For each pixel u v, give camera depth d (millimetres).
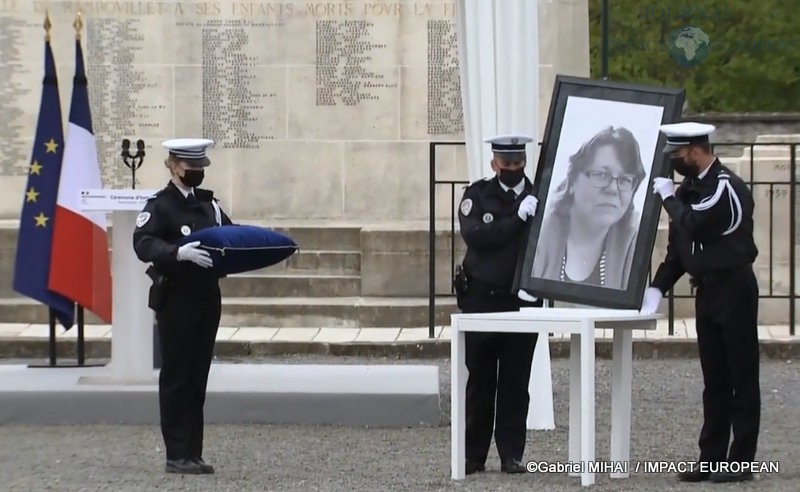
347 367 33875
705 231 23156
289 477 24812
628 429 24375
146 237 24422
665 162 23406
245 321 43000
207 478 24719
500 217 24234
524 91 29047
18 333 41031
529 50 29047
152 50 47125
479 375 24812
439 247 44281
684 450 27594
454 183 41156
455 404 23969
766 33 76000
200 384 25250
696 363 38781
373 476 24828
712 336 23750
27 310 43438
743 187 23375
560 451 27453
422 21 47125
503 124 29000
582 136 23734
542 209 23750
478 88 29125
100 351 39844
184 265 24328
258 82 47281
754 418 23812
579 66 46812
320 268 45406
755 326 23594
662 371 37500
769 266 42281
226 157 47344
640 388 34969
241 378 32000
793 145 40844
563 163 23750
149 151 47125
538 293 23672
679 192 23594
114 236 31094
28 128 46719
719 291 23484
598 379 36438
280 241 24828
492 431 25234
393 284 44375
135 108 47125
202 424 25562
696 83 76625
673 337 39938
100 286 33656
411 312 42844
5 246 44375
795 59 76500
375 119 47250
